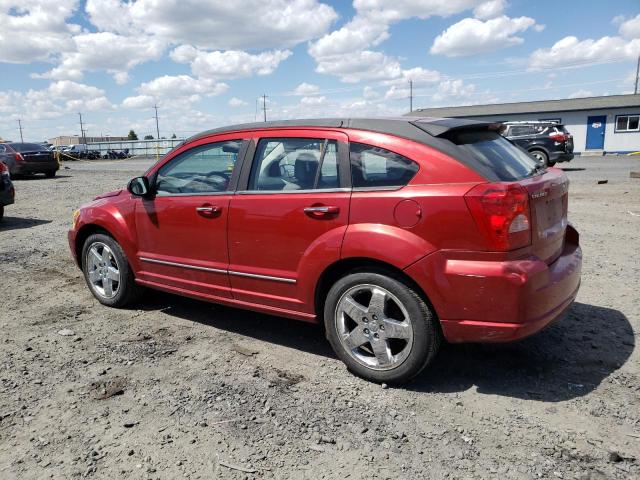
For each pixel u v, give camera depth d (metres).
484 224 3.12
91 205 5.33
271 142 4.05
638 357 3.90
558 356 3.95
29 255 7.65
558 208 3.69
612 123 35.16
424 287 3.27
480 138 3.72
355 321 3.64
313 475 2.68
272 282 3.97
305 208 3.72
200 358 4.09
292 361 4.02
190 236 4.44
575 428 3.04
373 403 3.36
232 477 2.68
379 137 3.56
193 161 4.49
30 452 2.90
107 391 3.55
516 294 3.10
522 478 2.63
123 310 5.23
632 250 7.03
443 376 3.70
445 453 2.84
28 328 4.75
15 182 19.92
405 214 3.33
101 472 2.72
